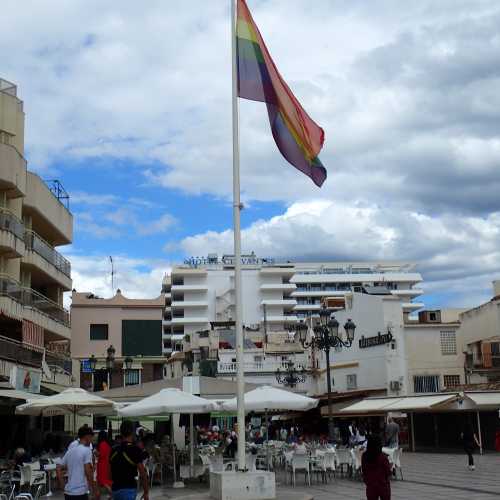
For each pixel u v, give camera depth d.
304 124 15.94
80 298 55.06
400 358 46.09
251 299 116.50
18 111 37.28
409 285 137.62
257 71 15.75
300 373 54.72
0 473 20.89
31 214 39.50
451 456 32.75
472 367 44.84
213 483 16.02
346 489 19.59
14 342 31.55
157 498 18.72
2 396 26.19
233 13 15.98
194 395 21.44
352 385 49.75
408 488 18.88
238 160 16.02
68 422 45.91
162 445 26.94
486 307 43.94
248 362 58.19
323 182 16.19
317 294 133.38
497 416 35.78
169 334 119.31
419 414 39.47
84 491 10.62
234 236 15.84
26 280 38.69
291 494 16.12
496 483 19.48
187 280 118.06
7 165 33.09
